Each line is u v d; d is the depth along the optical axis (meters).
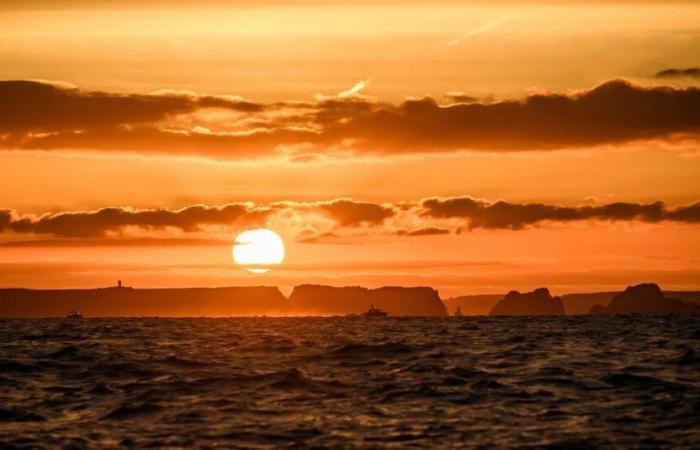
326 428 180.88
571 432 175.62
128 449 165.12
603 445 165.25
